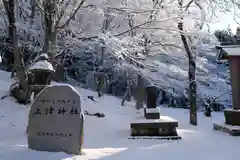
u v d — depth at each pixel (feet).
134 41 40.93
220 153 19.39
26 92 35.32
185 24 44.96
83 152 18.81
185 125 40.75
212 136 26.94
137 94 47.16
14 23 34.22
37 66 26.86
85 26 44.14
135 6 42.22
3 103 34.96
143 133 27.55
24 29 40.88
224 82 74.02
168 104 71.92
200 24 45.50
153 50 47.37
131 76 54.13
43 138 18.19
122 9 39.88
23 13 44.01
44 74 27.14
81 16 44.06
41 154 17.20
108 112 41.81
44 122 18.33
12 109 34.19
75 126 18.08
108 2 40.88
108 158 17.57
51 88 18.65
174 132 27.25
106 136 30.68
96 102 45.44
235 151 19.92
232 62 30.04
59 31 39.93
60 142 18.01
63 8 35.83
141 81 47.93
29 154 17.16
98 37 38.65
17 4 41.22
